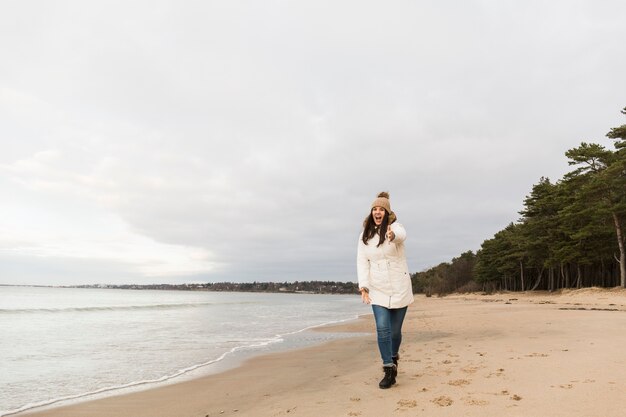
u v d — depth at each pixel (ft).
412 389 15.66
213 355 37.47
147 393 22.63
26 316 98.22
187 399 20.56
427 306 130.62
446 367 19.72
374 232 16.39
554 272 200.75
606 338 27.12
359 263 16.70
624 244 125.70
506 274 235.20
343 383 18.98
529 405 12.50
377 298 16.20
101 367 31.68
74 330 63.57
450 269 347.97
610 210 115.03
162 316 102.27
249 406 17.37
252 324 77.20
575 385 14.51
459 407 12.73
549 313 56.70
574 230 140.46
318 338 51.39
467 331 39.99
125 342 47.93
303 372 26.18
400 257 16.42
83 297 267.18
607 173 116.67
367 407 13.75
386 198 16.67
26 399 21.91
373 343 41.81
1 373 29.48
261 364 31.71
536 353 22.03
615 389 13.70
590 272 171.63
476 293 253.65
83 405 20.18
